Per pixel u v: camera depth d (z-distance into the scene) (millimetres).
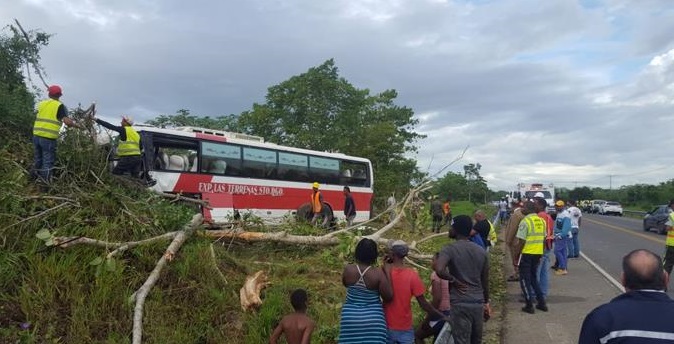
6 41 13945
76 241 6875
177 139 14055
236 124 31891
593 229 30328
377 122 35125
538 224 9258
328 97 31594
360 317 5090
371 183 22406
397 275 5434
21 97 12031
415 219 14422
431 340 7422
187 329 6688
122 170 10438
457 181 77688
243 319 7297
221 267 8547
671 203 15523
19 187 7695
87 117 9508
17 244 6824
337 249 10297
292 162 18219
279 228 12102
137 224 7945
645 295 3029
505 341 7551
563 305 9766
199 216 8648
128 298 6574
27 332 5711
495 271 13469
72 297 6293
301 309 6121
